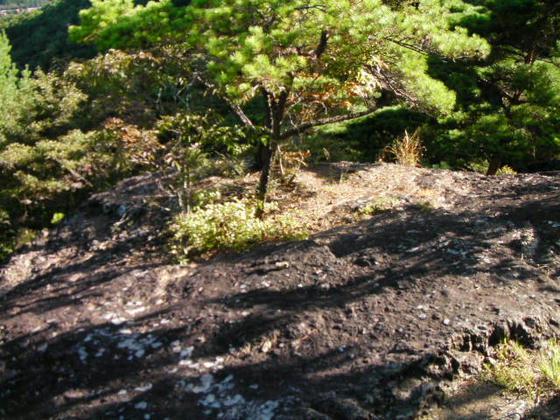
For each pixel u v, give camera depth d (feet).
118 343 10.97
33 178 42.01
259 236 15.79
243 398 8.75
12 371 10.66
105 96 20.49
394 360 9.04
